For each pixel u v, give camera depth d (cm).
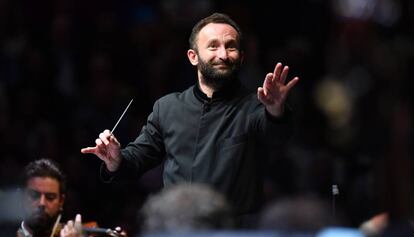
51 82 2148
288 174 1819
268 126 1050
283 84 1028
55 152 1966
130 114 2069
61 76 2183
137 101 2088
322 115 2130
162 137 1126
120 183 1831
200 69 1108
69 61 2205
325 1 2392
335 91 2205
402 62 2345
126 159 1106
